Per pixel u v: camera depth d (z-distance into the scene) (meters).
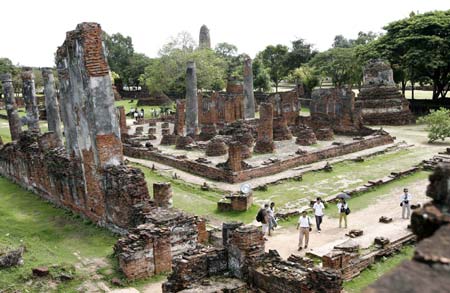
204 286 13.98
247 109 51.94
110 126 21.14
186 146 43.16
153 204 19.80
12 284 14.80
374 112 56.16
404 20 62.00
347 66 76.00
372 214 24.14
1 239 19.08
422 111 62.88
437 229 4.62
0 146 37.06
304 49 97.69
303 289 12.80
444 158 34.66
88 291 15.08
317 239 20.92
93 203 22.17
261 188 29.56
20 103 84.31
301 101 79.00
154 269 16.59
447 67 59.66
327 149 37.94
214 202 27.48
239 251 14.45
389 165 35.19
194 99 47.66
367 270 17.30
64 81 23.09
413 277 3.78
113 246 18.67
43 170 27.12
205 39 118.56
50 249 18.59
